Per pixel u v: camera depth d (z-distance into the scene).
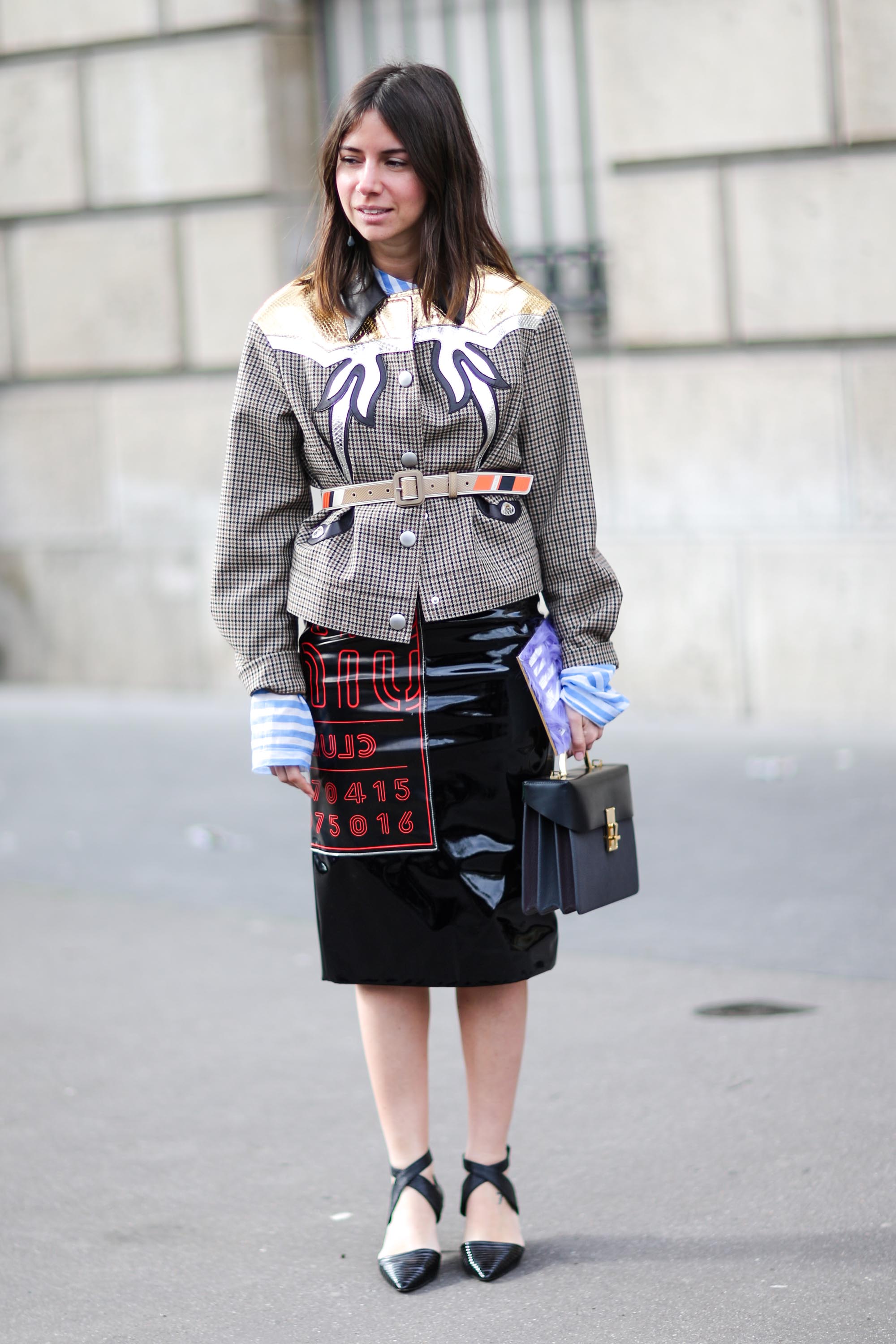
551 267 25.80
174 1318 9.52
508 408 9.35
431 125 9.16
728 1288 9.46
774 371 23.86
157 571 28.75
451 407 9.22
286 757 9.57
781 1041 13.17
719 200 23.89
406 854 9.55
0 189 29.09
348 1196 11.10
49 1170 11.66
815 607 23.73
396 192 9.19
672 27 23.80
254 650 9.70
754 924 15.92
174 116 27.64
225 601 9.74
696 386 24.38
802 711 24.03
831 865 17.45
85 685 29.61
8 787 23.09
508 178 26.20
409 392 9.19
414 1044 10.00
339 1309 9.53
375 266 9.54
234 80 27.12
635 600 24.91
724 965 14.99
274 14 26.97
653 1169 11.12
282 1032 14.20
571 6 25.41
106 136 28.20
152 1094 12.95
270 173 27.19
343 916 9.77
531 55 25.77
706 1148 11.38
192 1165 11.67
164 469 28.53
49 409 29.28
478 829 9.54
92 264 28.64
